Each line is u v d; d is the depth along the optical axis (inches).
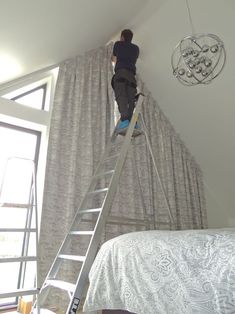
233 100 130.5
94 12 101.0
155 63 134.0
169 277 46.1
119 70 104.3
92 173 109.2
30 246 97.6
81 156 111.3
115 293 54.9
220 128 145.3
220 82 125.7
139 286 50.1
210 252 43.3
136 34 126.7
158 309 46.2
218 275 40.3
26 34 88.3
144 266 50.7
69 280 92.7
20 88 109.7
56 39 100.5
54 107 110.4
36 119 109.1
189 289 42.6
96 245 66.9
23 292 70.2
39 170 109.4
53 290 90.9
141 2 109.5
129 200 121.3
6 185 104.3
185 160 160.4
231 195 171.3
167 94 144.6
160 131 150.0
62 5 87.7
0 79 100.8
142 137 136.9
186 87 135.3
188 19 115.0
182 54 87.3
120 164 81.9
